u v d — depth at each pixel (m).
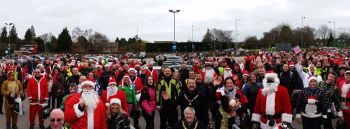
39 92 12.33
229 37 116.44
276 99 8.45
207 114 10.22
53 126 5.33
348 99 10.40
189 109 7.40
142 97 11.46
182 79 15.60
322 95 9.27
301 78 14.29
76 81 14.23
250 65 20.22
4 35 117.00
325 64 17.64
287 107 8.41
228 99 9.48
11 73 12.41
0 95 15.58
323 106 9.25
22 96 12.51
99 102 6.99
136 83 13.02
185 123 7.44
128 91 11.47
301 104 9.38
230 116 9.37
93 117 6.78
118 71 16.16
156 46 106.12
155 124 13.60
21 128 13.09
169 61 39.09
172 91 11.34
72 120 6.65
